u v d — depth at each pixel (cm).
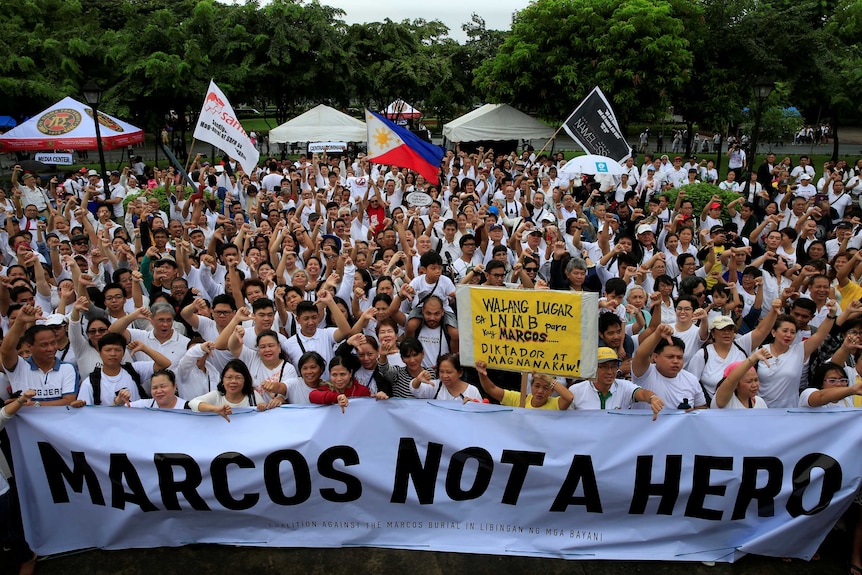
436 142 3538
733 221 1305
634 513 511
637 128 4291
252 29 2659
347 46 2902
